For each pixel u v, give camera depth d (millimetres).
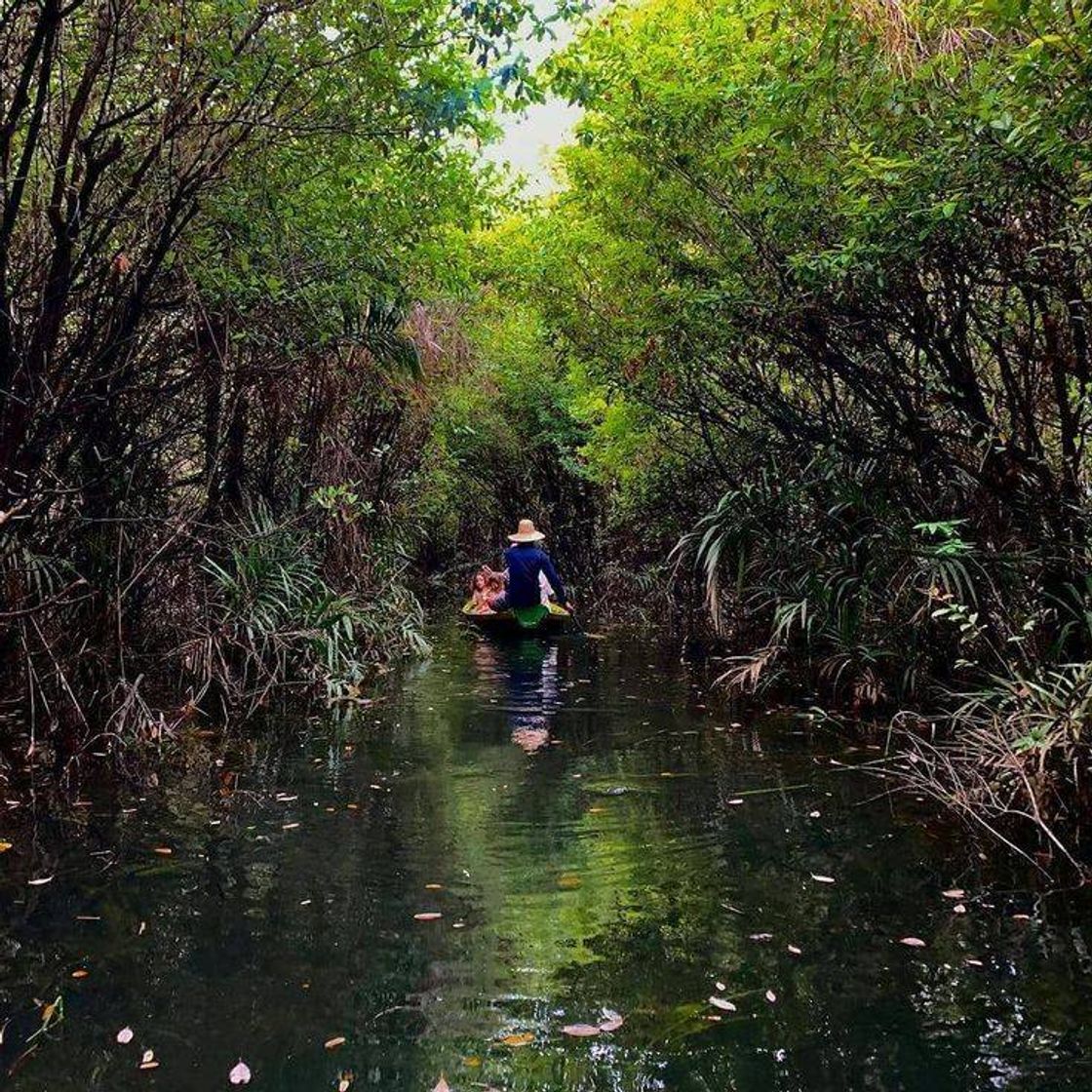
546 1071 2363
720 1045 2471
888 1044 2461
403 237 6848
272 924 3186
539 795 4652
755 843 3932
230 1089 2295
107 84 4234
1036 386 5406
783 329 6219
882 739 5520
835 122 4980
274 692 6895
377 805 4473
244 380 6586
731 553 7637
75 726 5062
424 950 3012
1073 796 3930
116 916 3240
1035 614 4582
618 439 10195
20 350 4316
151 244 4750
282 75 4676
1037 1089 2271
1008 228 4676
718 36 5484
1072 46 3129
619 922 3203
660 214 6496
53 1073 2352
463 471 17297
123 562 5797
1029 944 2994
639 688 7406
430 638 10773
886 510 6281
